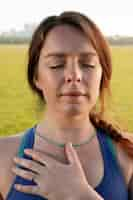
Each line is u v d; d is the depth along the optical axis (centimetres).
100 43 150
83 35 147
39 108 168
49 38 148
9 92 1454
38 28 153
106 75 157
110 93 166
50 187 149
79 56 145
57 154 158
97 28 151
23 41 3127
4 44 3156
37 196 152
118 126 177
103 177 158
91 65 146
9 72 1891
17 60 2281
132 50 2461
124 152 166
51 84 145
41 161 154
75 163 154
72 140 159
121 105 1203
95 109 170
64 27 148
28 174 152
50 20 151
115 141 167
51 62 145
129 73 1791
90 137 163
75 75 141
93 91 145
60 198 148
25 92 1460
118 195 156
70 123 155
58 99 145
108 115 174
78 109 144
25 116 1144
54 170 152
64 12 153
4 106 1247
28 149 157
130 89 1475
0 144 167
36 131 165
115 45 2547
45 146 160
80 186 149
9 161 162
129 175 163
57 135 159
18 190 154
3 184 161
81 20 148
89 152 161
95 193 149
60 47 145
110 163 161
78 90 142
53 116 156
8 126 1069
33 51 154
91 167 158
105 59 152
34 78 159
